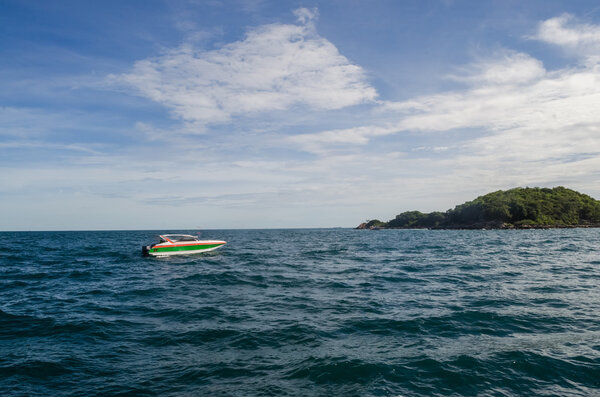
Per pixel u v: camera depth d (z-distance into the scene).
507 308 10.39
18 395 5.60
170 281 16.92
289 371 6.36
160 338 8.38
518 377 5.93
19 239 75.25
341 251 34.50
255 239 70.38
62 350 7.64
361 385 5.75
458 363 6.50
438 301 11.57
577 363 6.39
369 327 8.90
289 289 14.38
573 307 10.39
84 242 61.34
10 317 10.40
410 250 34.03
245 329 8.93
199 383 5.97
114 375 6.33
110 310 11.24
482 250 32.25
